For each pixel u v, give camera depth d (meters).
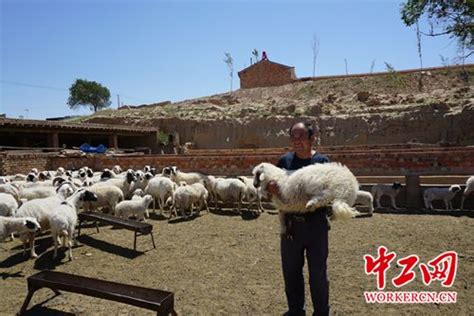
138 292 4.09
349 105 33.38
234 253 7.01
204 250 7.26
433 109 27.20
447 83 37.22
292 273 3.87
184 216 10.38
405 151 12.59
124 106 50.09
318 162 3.73
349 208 3.02
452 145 22.42
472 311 4.46
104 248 7.58
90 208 9.70
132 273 6.08
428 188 10.23
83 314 4.62
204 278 5.76
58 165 19.06
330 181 3.20
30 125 20.75
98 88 70.25
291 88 46.28
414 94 33.94
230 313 4.55
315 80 48.00
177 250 7.32
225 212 11.11
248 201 11.23
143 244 7.83
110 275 6.01
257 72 52.81
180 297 5.06
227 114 34.75
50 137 22.95
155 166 16.67
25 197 10.29
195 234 8.55
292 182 3.42
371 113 29.69
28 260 6.88
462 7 13.06
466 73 37.72
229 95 48.97
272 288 5.28
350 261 6.34
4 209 8.30
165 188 10.83
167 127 34.38
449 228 8.21
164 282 5.64
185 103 46.72
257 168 3.80
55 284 4.42
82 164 18.75
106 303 4.95
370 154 12.60
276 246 7.38
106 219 7.82
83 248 7.60
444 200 10.06
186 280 5.70
